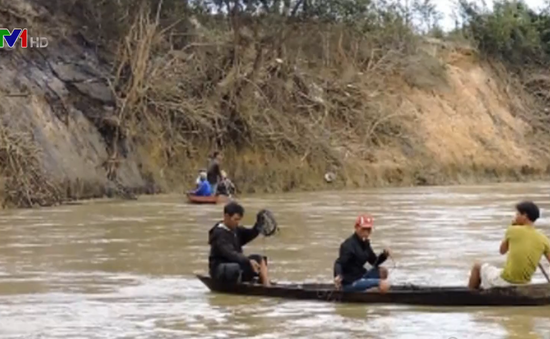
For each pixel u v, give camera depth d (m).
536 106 60.81
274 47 44.00
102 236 21.50
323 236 21.38
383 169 46.62
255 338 10.45
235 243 13.66
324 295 12.76
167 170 39.16
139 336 10.61
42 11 38.41
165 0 41.72
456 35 60.41
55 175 33.41
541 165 55.94
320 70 48.44
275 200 34.75
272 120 43.66
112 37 39.78
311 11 46.44
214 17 43.78
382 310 12.15
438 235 21.47
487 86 58.41
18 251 18.72
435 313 11.92
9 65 35.72
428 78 54.84
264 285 13.25
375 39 52.50
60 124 35.47
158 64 40.31
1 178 31.20
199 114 41.03
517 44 62.41
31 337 10.59
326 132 45.59
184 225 24.11
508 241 12.56
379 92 50.75
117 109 37.75
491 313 11.89
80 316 11.87
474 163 52.03
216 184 33.78
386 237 21.05
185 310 12.25
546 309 12.12
